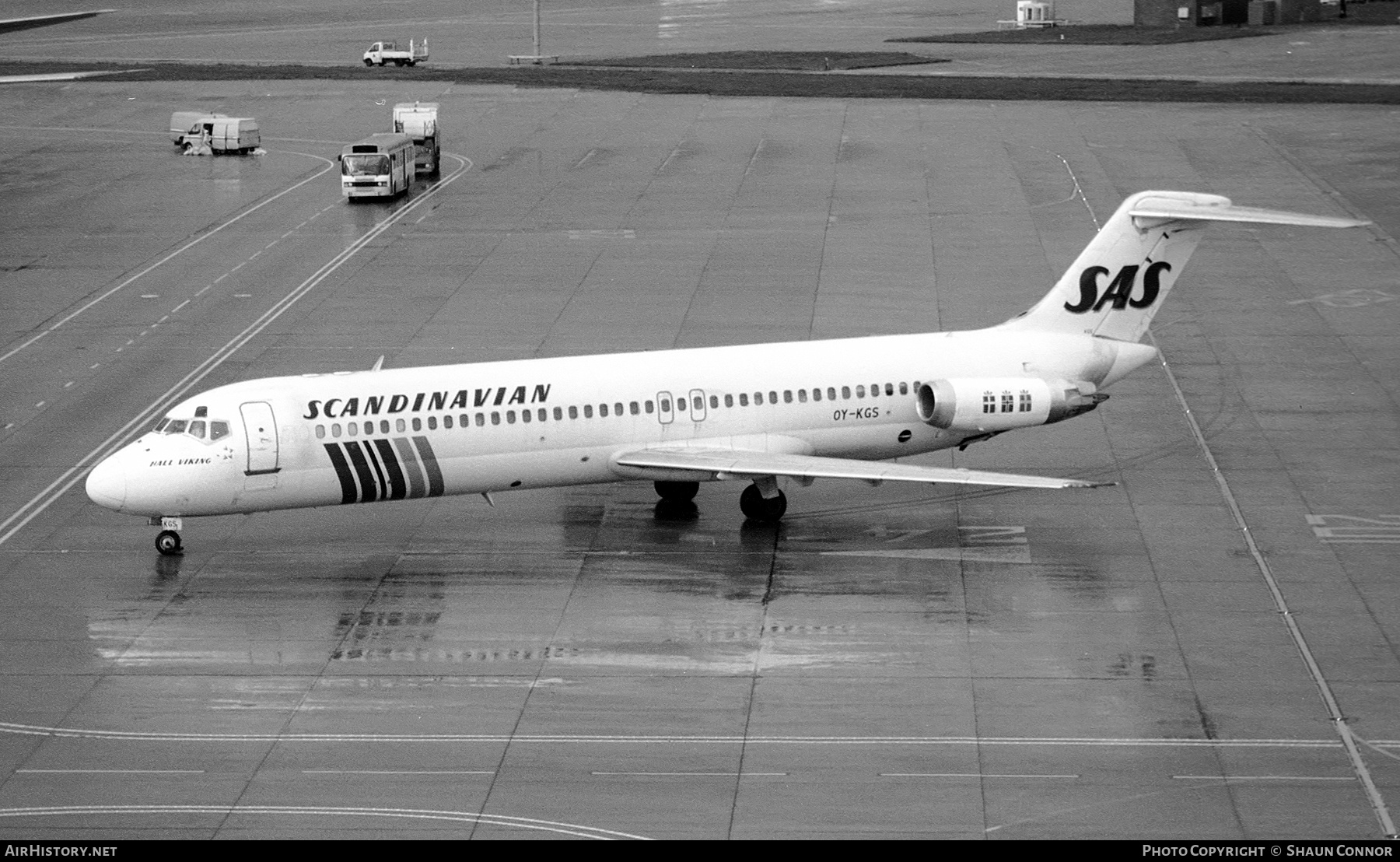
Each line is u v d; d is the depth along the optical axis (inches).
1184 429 4884.4
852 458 4286.4
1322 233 7017.7
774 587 3821.4
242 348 5757.9
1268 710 3191.4
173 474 3878.0
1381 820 2790.4
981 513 4284.0
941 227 7239.2
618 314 6067.9
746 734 3122.5
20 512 4347.9
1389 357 5487.2
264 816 2849.4
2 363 5625.0
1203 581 3818.9
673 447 4128.9
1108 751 3038.9
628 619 3649.1
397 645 3535.9
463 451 4005.9
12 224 7696.9
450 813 2849.4
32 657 3496.6
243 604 3759.8
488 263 6835.6
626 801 2881.4
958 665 3400.6
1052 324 4397.1
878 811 2834.6
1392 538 4060.0
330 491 3973.9
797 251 6899.6
